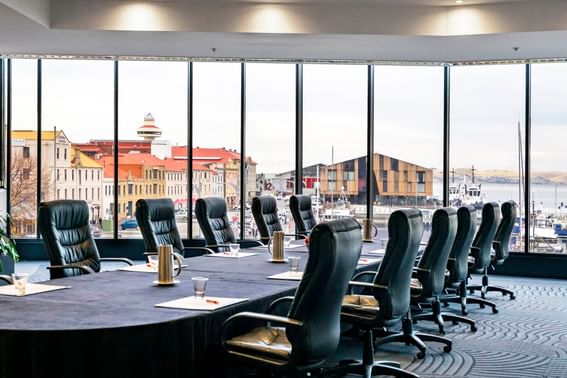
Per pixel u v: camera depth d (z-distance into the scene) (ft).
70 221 16.51
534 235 30.99
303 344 9.69
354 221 10.48
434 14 25.07
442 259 15.65
